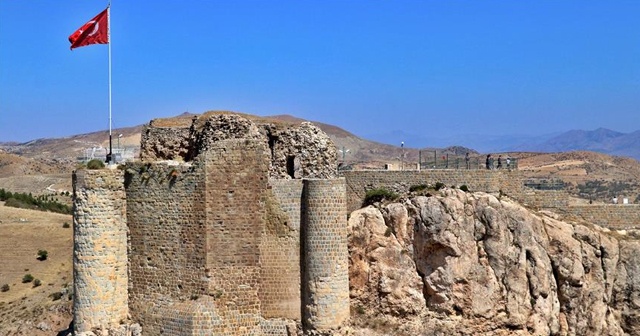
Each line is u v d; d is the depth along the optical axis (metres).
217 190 38.34
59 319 72.44
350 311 40.31
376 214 41.91
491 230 41.25
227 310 38.25
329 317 38.06
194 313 37.88
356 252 41.19
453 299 40.69
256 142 38.78
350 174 44.09
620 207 45.34
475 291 40.69
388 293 40.78
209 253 38.22
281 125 42.22
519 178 44.81
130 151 55.81
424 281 41.12
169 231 39.28
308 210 38.34
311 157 41.25
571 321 42.09
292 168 41.88
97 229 39.59
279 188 39.06
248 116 47.38
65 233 123.19
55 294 83.31
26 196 160.25
